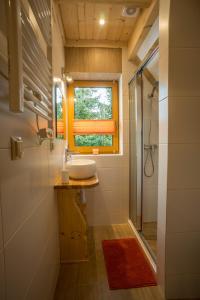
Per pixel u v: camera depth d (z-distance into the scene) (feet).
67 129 8.68
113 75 8.37
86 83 8.82
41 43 3.56
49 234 4.31
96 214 8.36
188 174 4.26
